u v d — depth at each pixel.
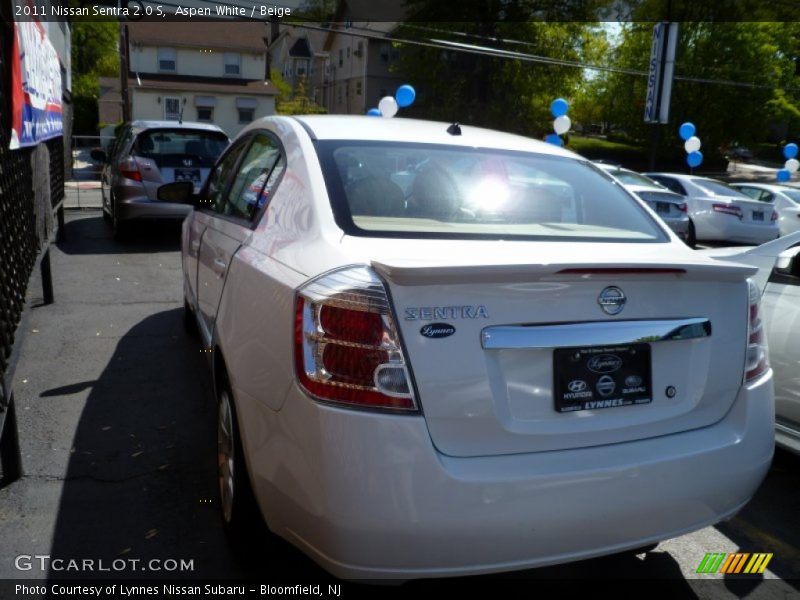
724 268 2.34
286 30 65.88
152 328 5.96
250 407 2.38
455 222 2.71
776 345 3.75
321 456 1.99
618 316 2.24
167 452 3.70
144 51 41.75
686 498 2.29
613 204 3.14
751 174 44.44
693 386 2.38
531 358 2.14
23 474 3.41
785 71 41.88
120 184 9.71
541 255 2.36
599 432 2.22
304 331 2.10
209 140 10.24
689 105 41.75
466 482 2.00
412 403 2.00
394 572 2.01
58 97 7.16
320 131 3.12
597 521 2.16
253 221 3.11
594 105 48.78
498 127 42.19
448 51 41.53
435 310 2.04
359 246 2.33
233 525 2.63
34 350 5.29
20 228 3.86
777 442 3.73
